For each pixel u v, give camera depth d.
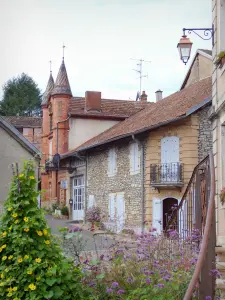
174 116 22.05
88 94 36.03
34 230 5.33
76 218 32.38
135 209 24.19
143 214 23.42
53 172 37.47
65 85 36.12
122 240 8.49
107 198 27.48
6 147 20.36
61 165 35.91
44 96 41.41
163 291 5.33
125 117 35.97
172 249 6.77
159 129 22.91
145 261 6.34
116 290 5.66
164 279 5.46
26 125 49.81
